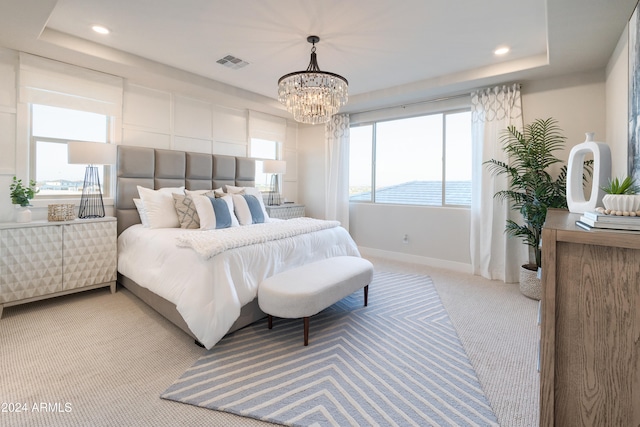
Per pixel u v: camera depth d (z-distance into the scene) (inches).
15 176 116.0
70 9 94.9
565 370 40.6
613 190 50.9
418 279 151.3
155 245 106.1
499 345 88.6
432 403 64.8
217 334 82.4
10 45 109.4
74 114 131.1
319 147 225.8
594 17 88.4
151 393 66.7
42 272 107.5
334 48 121.1
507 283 145.7
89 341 88.7
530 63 128.0
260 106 190.1
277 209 199.3
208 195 143.9
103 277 122.8
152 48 122.4
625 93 94.1
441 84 150.9
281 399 65.3
